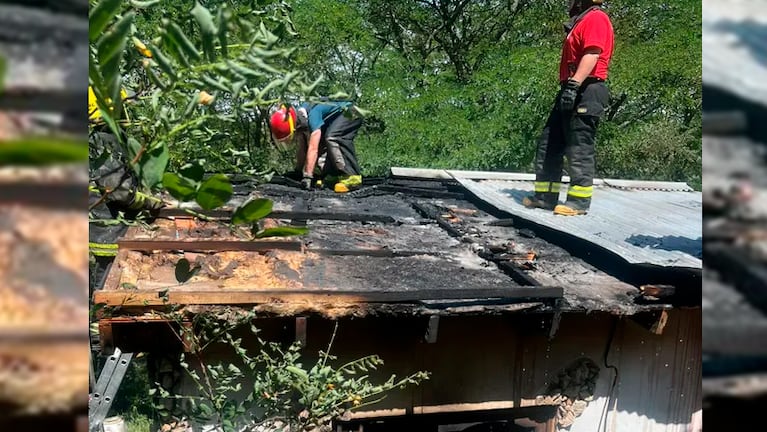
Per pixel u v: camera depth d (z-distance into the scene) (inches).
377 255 125.4
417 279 109.7
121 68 48.2
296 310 88.3
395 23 628.7
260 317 87.9
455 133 544.1
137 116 51.9
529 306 98.7
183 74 38.4
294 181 226.1
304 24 509.4
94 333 72.1
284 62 55.4
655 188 251.4
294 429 90.1
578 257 137.6
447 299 93.7
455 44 639.8
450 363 119.9
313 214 160.2
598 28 160.2
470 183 233.1
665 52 579.2
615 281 119.6
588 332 128.0
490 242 146.9
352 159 231.9
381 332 114.6
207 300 84.9
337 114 222.5
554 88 554.3
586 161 170.9
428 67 632.4
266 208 38.0
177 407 105.7
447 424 123.5
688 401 133.3
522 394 124.7
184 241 109.5
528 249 142.0
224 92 38.4
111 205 92.8
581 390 128.3
